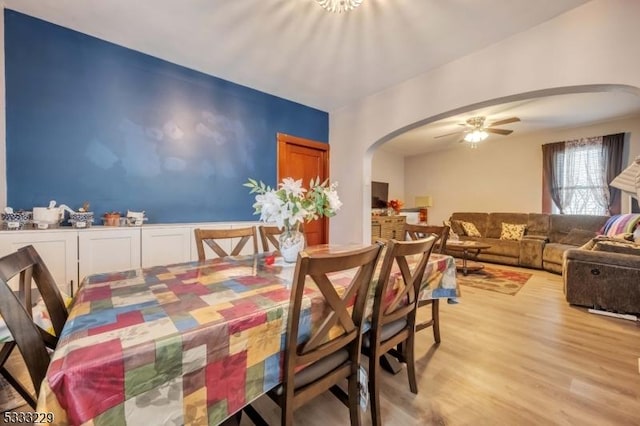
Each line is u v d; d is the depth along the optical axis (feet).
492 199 20.71
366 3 6.59
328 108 13.60
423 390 5.52
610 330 8.13
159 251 8.33
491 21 7.13
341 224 13.50
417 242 4.52
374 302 4.50
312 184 6.40
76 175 7.92
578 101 12.64
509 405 5.07
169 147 9.47
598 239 11.51
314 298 3.83
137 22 7.41
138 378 2.50
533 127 17.13
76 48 7.85
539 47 7.23
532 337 7.71
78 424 2.21
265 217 5.82
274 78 10.48
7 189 7.07
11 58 7.07
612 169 15.60
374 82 10.68
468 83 8.65
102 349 2.46
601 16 6.33
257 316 3.28
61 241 6.84
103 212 8.32
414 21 7.20
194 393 2.81
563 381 5.75
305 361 3.58
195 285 4.40
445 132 17.52
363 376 4.31
